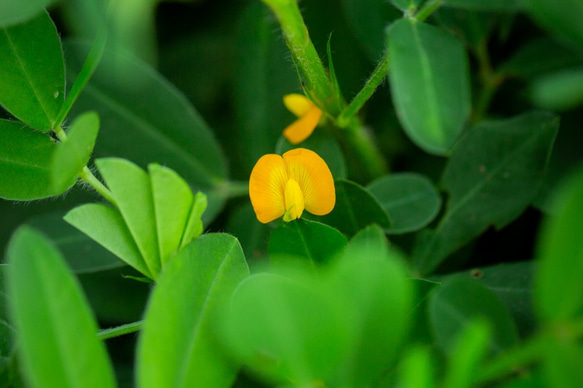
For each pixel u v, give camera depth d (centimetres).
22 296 23
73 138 24
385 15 30
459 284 25
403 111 25
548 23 24
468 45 31
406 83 26
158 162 30
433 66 26
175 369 23
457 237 29
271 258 25
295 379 23
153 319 23
